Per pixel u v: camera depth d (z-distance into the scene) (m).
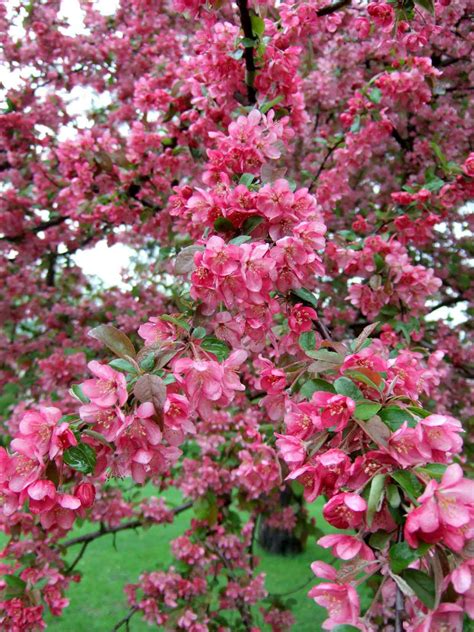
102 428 1.13
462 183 2.72
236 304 1.50
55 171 4.88
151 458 1.16
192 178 3.28
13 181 5.07
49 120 4.88
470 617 0.91
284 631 3.87
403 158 4.64
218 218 1.53
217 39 2.26
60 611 2.80
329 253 2.70
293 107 2.32
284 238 1.46
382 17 2.26
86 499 1.16
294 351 1.66
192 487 3.45
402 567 0.89
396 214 3.06
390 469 1.00
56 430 1.10
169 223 3.33
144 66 4.86
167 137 3.07
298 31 2.29
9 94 4.68
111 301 5.34
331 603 0.98
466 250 4.68
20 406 4.13
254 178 1.80
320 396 1.12
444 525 0.87
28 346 5.04
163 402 1.11
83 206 3.45
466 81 4.31
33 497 1.06
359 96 3.05
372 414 1.04
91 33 5.09
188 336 1.32
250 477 2.93
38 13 4.72
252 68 2.24
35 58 4.85
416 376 1.23
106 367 1.14
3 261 5.13
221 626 3.40
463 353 4.25
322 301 4.27
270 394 1.55
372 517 0.93
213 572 3.54
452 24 3.64
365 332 1.30
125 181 3.22
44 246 5.17
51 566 2.96
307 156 4.28
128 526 3.86
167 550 8.32
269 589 6.45
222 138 1.80
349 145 3.17
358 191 4.69
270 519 4.25
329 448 1.14
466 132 4.27
